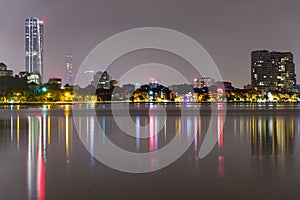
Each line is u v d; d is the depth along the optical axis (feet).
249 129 165.58
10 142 118.01
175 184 62.34
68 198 54.75
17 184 62.34
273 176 67.62
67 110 400.26
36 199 54.34
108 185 61.72
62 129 165.68
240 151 97.66
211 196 55.62
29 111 368.89
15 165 78.59
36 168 75.41
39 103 632.38
